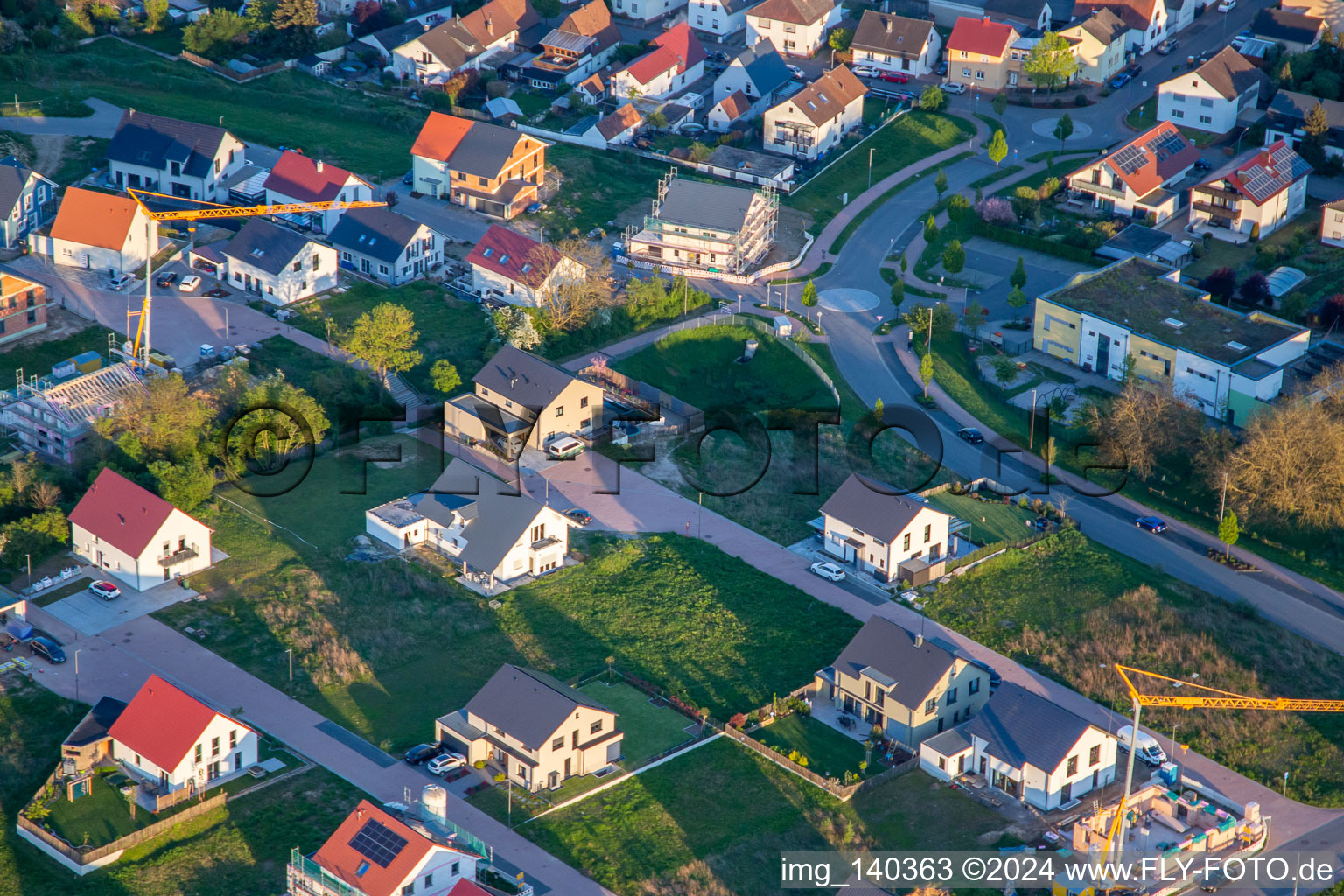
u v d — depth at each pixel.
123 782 106.44
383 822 95.88
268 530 134.75
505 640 123.81
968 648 125.00
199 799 105.19
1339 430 139.12
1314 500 139.00
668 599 129.38
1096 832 103.75
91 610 123.75
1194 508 145.75
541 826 104.81
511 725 108.62
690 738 114.06
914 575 131.62
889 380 163.00
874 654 116.69
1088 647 125.31
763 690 119.62
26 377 151.62
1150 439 148.62
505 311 163.50
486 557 130.50
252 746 108.75
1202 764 113.50
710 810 107.19
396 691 117.56
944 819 107.38
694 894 99.88
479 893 93.06
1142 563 137.25
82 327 160.62
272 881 98.88
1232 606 131.00
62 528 130.25
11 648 118.75
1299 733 116.25
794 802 108.38
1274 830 107.12
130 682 116.06
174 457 139.25
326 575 129.50
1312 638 128.12
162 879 98.69
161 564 126.81
